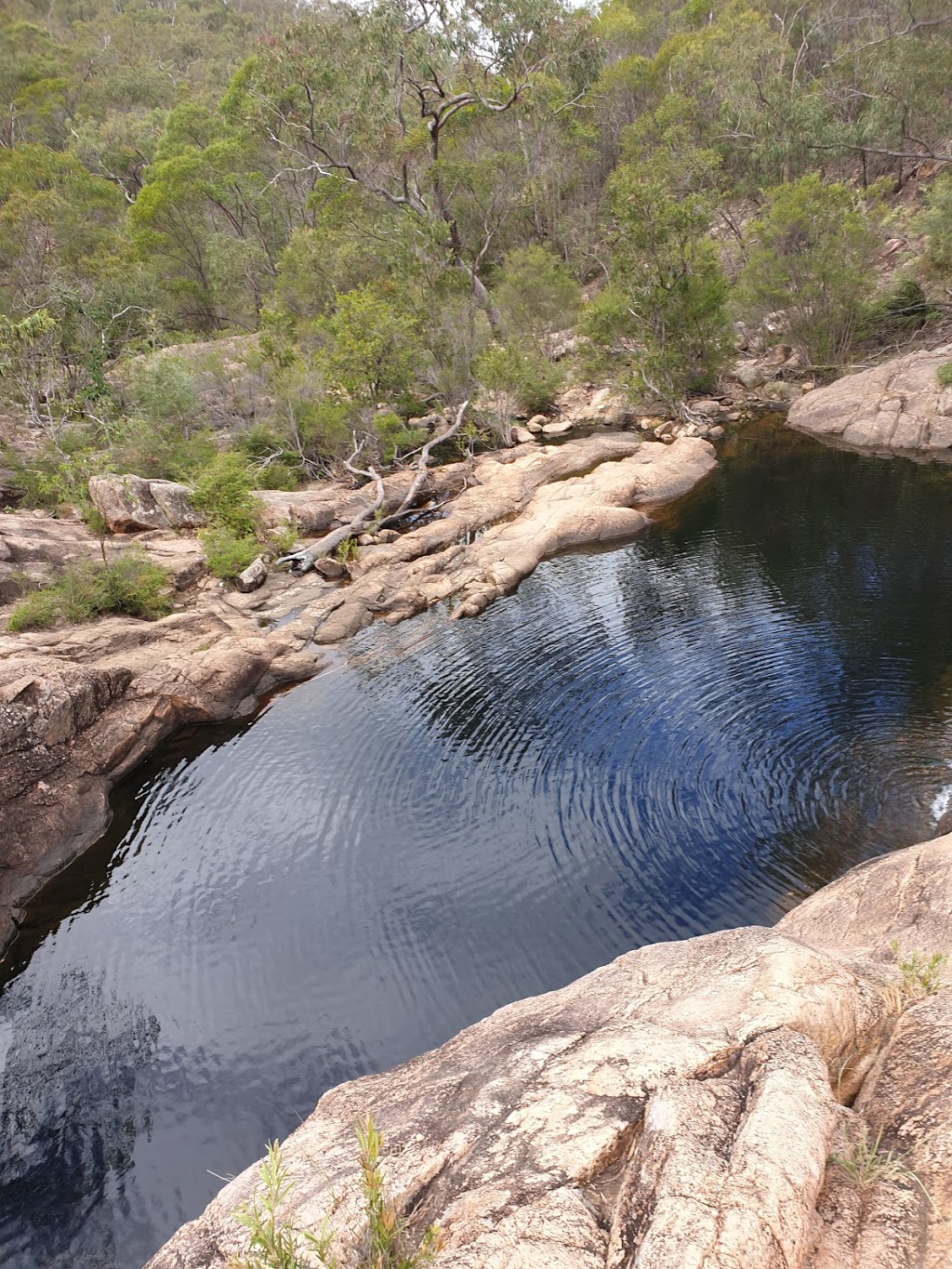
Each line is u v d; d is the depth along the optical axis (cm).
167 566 2616
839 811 1460
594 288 6038
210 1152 1075
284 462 3969
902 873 956
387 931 1377
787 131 5166
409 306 4338
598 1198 449
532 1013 757
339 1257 443
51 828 1658
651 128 5866
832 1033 554
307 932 1403
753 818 1485
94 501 3064
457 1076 648
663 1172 429
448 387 4391
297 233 5478
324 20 5284
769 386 4375
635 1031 576
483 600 2511
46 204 5284
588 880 1414
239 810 1736
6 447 3634
